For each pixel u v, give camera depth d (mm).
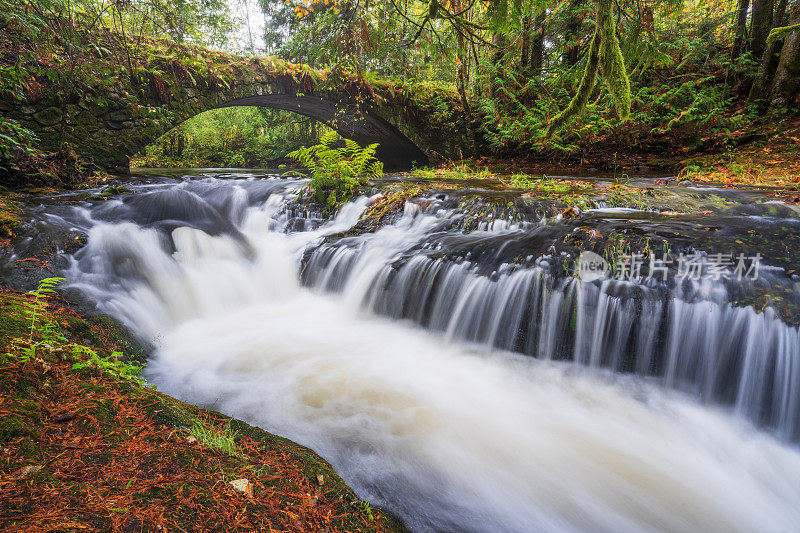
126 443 1955
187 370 3775
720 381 3270
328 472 2152
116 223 6164
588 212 5504
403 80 14242
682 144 12852
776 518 2443
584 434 3055
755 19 13555
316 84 13023
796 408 2945
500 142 14828
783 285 3338
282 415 3109
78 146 9539
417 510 2314
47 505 1508
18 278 4289
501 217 5641
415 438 2928
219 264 6016
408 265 4965
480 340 4320
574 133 13352
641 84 13938
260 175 10320
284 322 5020
